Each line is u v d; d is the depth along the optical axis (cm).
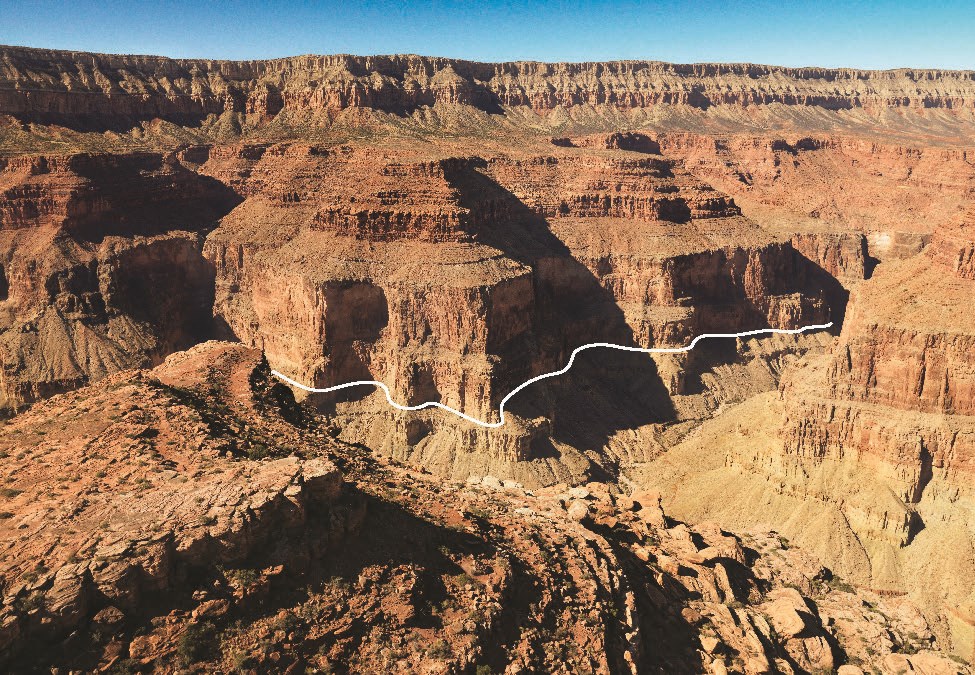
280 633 3142
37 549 3112
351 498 3862
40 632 2831
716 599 5569
